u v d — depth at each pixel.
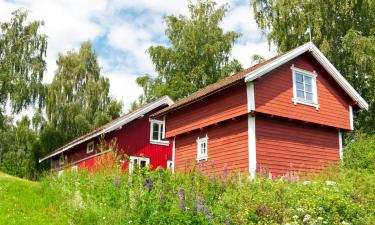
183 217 9.05
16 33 36.16
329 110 19.52
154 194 10.77
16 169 38.28
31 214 10.80
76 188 12.90
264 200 10.74
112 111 41.59
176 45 38.00
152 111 27.00
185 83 36.34
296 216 9.88
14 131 39.38
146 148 26.17
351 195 11.59
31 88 35.38
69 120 39.34
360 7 29.34
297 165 17.83
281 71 18.19
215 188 12.02
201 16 38.75
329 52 28.64
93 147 26.97
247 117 17.16
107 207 11.17
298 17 29.77
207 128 19.39
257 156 16.61
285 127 18.02
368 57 26.64
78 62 41.94
